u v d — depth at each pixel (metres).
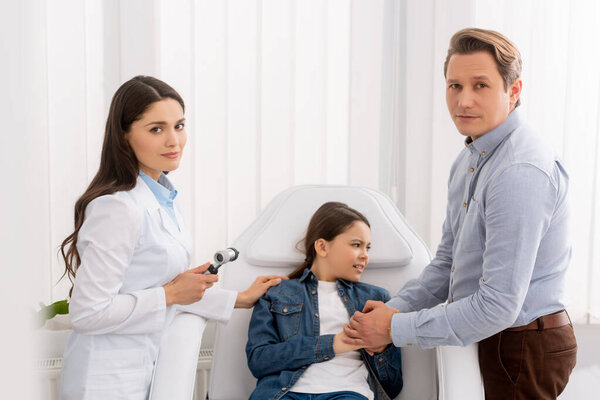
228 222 1.77
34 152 0.37
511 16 1.84
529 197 0.99
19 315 0.35
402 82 1.90
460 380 1.07
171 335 1.17
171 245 1.13
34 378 0.36
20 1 0.35
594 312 1.90
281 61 1.78
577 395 1.95
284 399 1.20
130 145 1.12
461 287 1.17
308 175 1.83
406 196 1.90
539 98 1.86
